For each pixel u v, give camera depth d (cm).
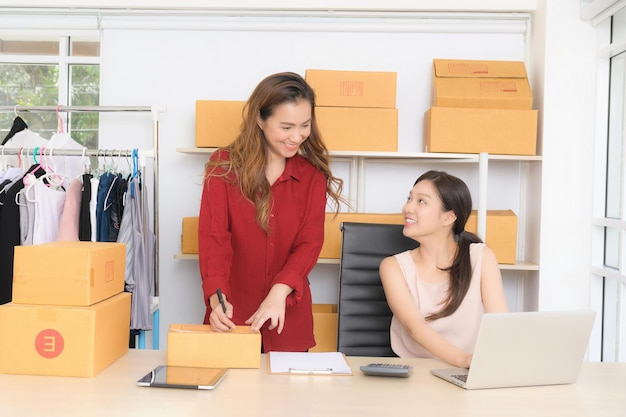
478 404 126
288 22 306
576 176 283
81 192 239
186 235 281
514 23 305
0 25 311
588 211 284
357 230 219
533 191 296
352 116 276
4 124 350
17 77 352
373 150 276
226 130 278
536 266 282
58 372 139
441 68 285
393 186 312
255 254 194
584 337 139
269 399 126
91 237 234
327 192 206
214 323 155
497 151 276
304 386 135
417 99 309
